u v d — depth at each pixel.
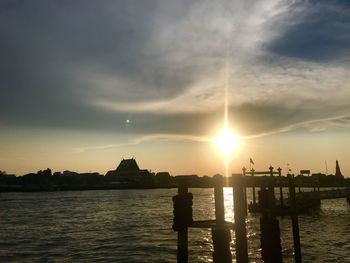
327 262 29.89
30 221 74.38
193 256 33.41
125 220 73.31
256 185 21.30
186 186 21.38
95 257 35.38
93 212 97.19
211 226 20.14
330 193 75.19
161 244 41.62
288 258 31.33
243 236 19.19
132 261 32.91
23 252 38.81
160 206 118.94
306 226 54.72
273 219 21.56
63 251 39.03
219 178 19.86
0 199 195.88
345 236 44.25
